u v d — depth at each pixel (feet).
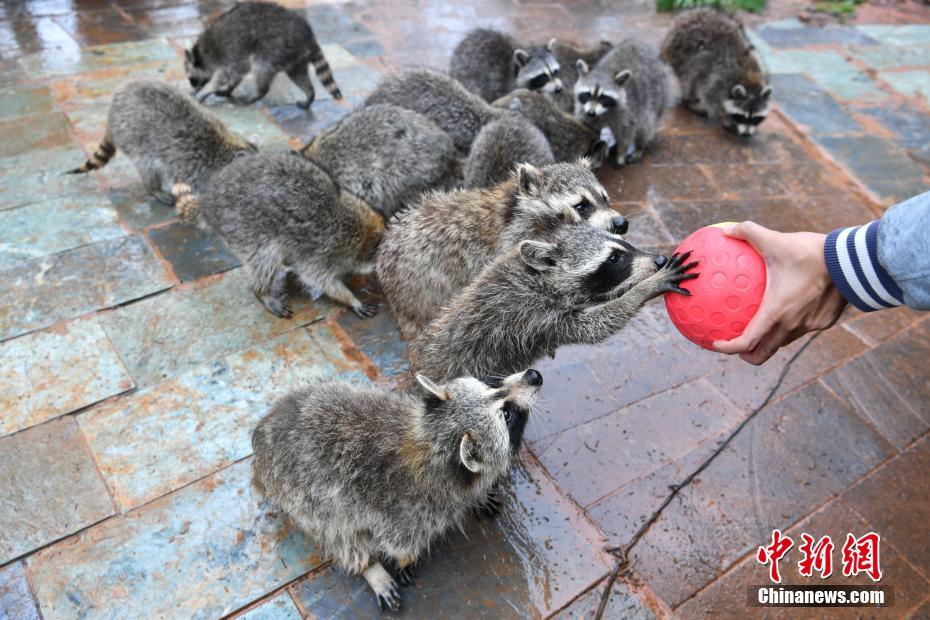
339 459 2.69
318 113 6.36
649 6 9.25
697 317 2.50
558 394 3.75
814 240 2.19
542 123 5.35
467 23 8.33
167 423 3.50
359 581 2.91
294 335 4.09
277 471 2.80
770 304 2.26
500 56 6.55
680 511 3.21
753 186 5.70
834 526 3.19
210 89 6.72
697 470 3.40
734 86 6.38
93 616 2.75
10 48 6.95
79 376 3.71
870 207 5.49
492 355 3.32
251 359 3.91
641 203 5.41
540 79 6.31
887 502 3.29
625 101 5.66
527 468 3.35
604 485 3.31
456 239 3.96
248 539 3.03
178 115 4.73
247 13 6.15
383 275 4.15
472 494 2.78
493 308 3.24
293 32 6.14
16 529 3.01
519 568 2.97
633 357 4.01
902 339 4.17
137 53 7.13
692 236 2.67
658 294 2.82
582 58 6.98
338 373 3.86
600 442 3.51
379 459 2.69
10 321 3.98
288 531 3.06
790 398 3.78
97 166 5.08
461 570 2.96
